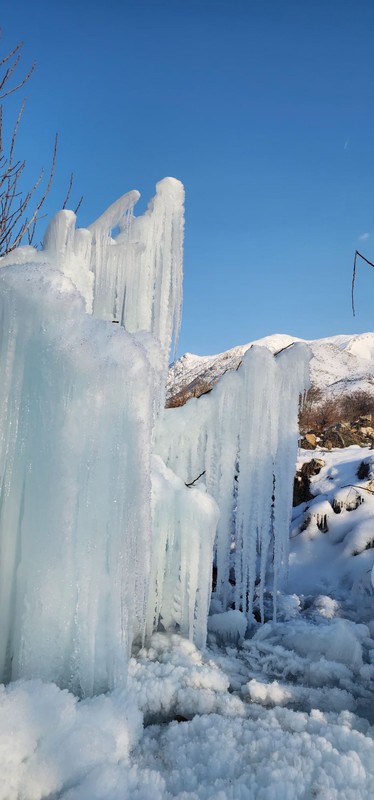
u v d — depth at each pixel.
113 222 3.24
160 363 2.81
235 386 3.75
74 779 1.75
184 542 3.17
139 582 2.36
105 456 2.12
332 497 5.74
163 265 3.37
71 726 1.89
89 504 2.10
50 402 2.05
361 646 3.36
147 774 1.81
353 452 6.91
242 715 2.39
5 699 1.85
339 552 5.10
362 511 5.39
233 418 3.76
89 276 2.93
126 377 2.16
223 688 2.63
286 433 3.92
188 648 3.04
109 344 2.15
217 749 2.00
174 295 3.43
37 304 2.07
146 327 3.29
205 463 3.77
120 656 2.31
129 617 2.57
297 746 2.06
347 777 1.87
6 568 2.14
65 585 2.09
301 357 3.93
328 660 3.17
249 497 3.75
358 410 15.38
